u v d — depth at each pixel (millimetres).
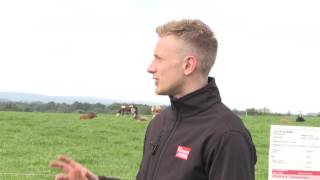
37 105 91875
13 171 19344
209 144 3812
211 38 4094
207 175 3830
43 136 33312
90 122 45969
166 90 4117
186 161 3875
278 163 7348
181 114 4062
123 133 37312
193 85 4074
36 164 21688
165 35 4137
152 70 4176
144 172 4223
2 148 26766
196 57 4051
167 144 4051
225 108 3990
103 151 27516
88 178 3898
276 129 7340
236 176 3703
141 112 65250
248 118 58250
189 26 4090
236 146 3752
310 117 64688
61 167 3883
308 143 7301
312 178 7309
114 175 19609
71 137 33500
